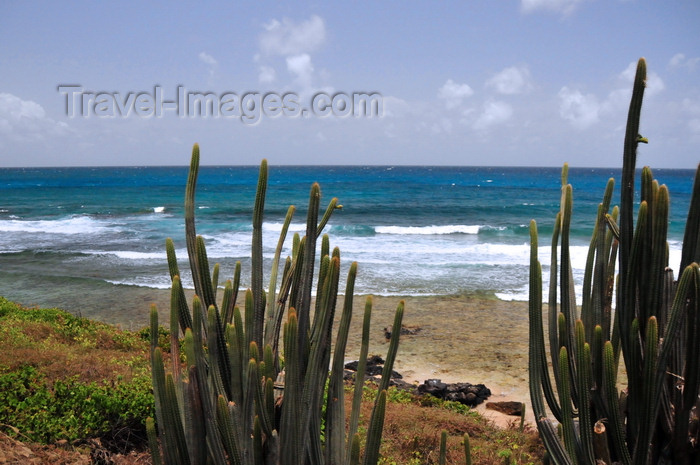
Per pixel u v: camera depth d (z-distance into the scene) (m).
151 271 25.00
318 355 2.32
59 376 8.84
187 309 2.47
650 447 2.56
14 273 24.77
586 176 148.25
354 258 27.66
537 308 2.72
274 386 2.46
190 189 2.41
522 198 73.38
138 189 88.75
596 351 2.64
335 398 2.43
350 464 2.38
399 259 27.50
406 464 7.30
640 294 2.53
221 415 2.21
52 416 6.78
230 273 23.11
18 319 13.42
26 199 71.56
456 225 44.44
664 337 2.33
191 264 2.40
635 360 2.53
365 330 2.45
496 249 30.62
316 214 2.43
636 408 2.54
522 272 24.50
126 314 18.02
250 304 2.35
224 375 2.36
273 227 41.38
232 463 2.23
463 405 10.73
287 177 134.75
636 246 2.52
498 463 7.38
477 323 16.95
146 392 7.45
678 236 33.56
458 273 24.28
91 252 30.05
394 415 8.87
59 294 20.83
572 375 2.79
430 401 10.70
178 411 2.26
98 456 5.93
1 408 6.73
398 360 13.73
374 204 63.38
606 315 2.86
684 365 2.45
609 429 2.60
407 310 18.38
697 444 2.41
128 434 6.80
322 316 2.36
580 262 25.58
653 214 2.45
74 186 97.19
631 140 2.56
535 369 2.72
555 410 2.83
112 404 6.84
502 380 12.45
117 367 9.60
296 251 2.75
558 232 2.93
